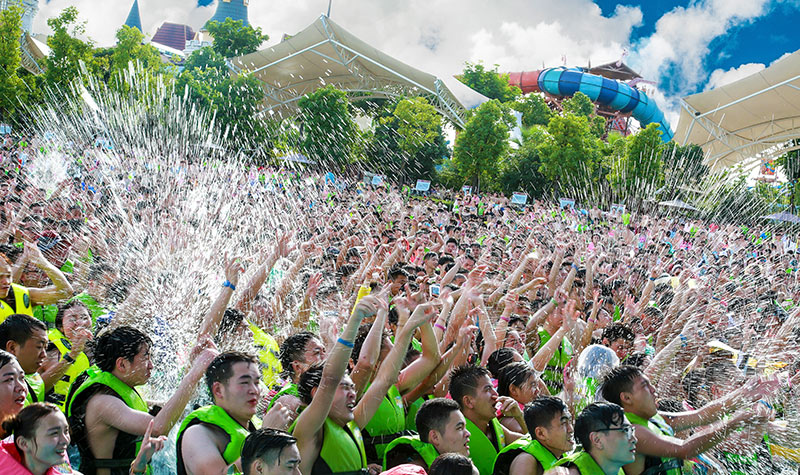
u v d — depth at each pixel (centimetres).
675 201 3188
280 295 645
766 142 4784
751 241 2158
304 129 3419
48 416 292
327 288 618
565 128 4125
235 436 323
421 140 4038
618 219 2381
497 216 2147
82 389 350
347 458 347
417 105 4031
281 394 404
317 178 2298
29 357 405
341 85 5125
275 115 5228
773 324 804
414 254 1048
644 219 2255
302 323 597
